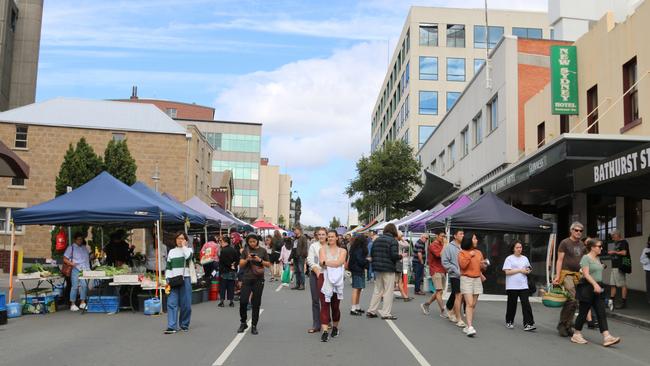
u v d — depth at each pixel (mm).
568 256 10414
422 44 55844
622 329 11180
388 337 9828
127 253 15648
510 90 24250
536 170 16031
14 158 14438
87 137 37156
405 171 39531
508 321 11086
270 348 8742
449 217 15570
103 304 13148
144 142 38156
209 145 46562
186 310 10484
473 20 56281
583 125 19047
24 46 55750
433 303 15492
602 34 17969
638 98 15852
